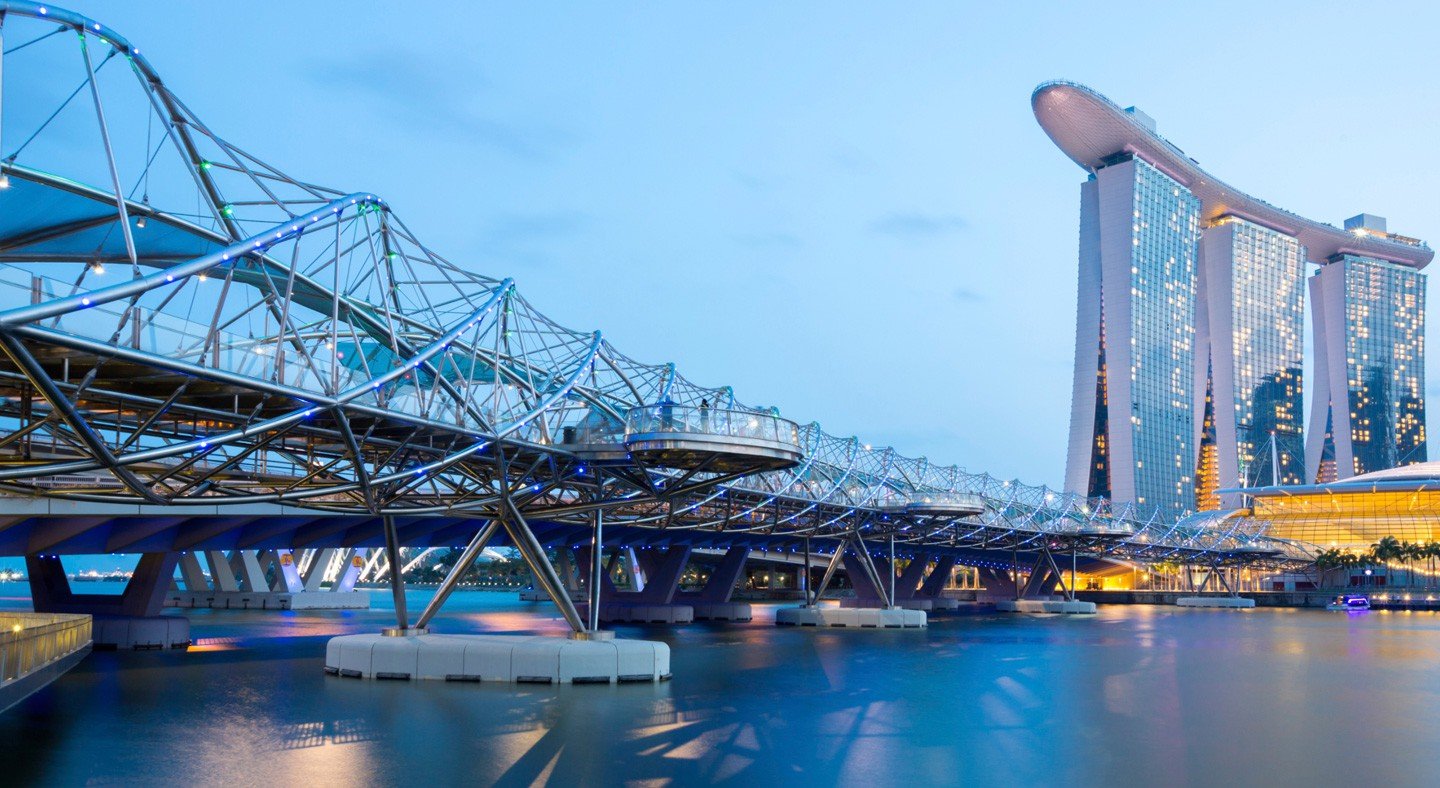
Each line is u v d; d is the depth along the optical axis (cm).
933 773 2952
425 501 5262
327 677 4928
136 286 2877
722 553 16150
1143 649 7431
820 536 10275
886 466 10438
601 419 5100
